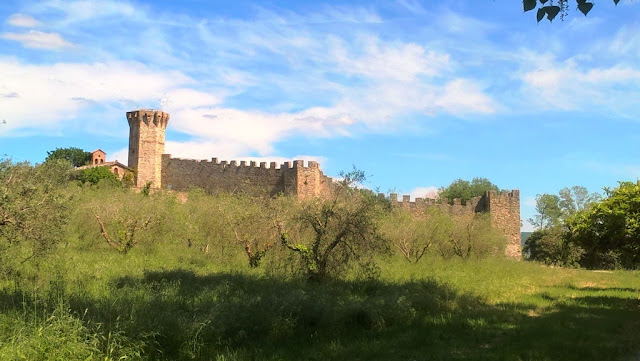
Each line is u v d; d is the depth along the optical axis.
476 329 13.42
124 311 11.53
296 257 21.66
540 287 24.75
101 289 15.41
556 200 91.25
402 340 12.15
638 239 19.94
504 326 13.89
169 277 18.66
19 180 14.73
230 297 15.04
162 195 41.41
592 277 33.25
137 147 75.56
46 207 15.18
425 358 10.59
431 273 26.75
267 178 64.56
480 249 39.91
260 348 11.37
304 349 11.33
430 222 38.91
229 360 10.23
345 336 12.75
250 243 26.72
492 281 24.78
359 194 21.47
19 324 9.57
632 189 21.12
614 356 10.73
